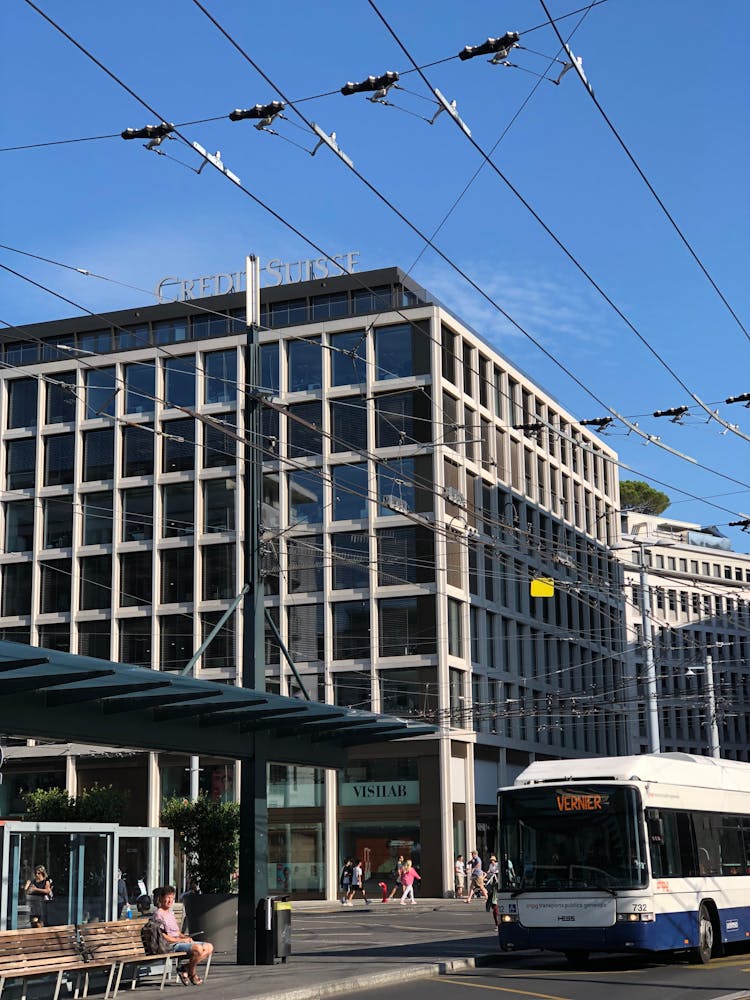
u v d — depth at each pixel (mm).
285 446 57906
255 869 20781
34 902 19750
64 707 17531
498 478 61719
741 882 23172
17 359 64062
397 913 42781
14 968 14867
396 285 59000
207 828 25469
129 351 61438
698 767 22969
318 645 56188
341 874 54250
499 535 60844
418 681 54625
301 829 55000
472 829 55125
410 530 55750
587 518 73188
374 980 18172
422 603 55156
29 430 62438
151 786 57062
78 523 61031
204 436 59750
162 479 60031
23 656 14492
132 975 17125
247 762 21344
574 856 20578
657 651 91250
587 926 20125
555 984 17984
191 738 19844
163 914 17891
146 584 59688
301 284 59781
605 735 72125
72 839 20469
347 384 57719
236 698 18438
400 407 56875
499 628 60219
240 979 18000
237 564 58250
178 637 58594
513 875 20969
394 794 54156
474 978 19344
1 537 62125
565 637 67000
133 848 33656
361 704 55000
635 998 15844
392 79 14516
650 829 20547
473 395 60125
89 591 60469
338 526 56625
